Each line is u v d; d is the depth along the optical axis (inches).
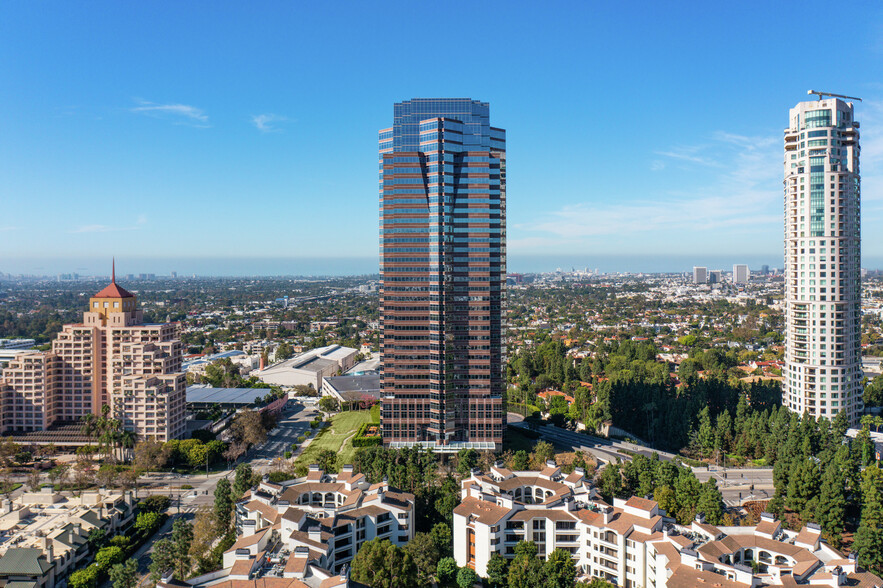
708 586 5629.9
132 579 7214.6
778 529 6653.5
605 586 6422.2
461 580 7037.4
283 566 6156.5
